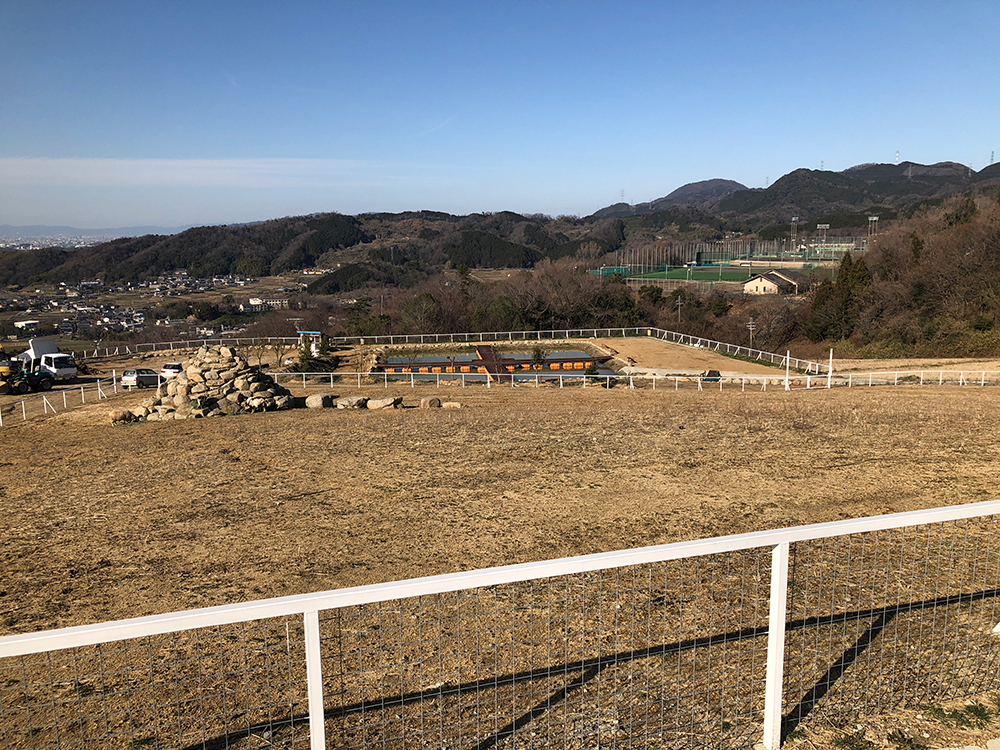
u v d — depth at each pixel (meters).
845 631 6.51
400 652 6.87
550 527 12.37
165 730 5.56
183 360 54.91
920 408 22.97
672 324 76.62
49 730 5.73
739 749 4.66
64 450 20.89
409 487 15.48
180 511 14.11
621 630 7.11
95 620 9.17
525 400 30.09
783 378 35.75
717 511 12.97
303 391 35.94
